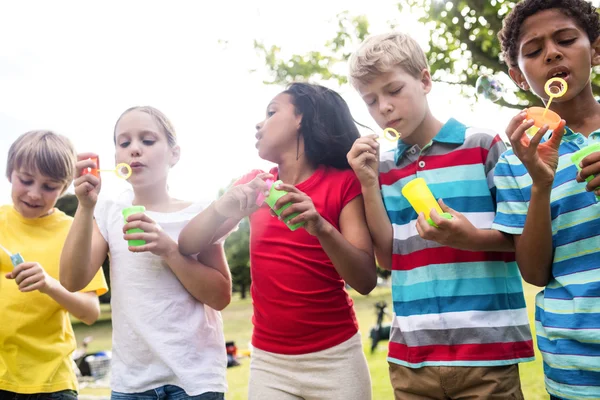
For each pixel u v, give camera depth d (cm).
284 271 212
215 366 220
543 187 167
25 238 264
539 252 176
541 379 477
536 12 182
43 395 244
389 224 212
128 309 219
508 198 191
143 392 211
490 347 191
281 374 211
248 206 195
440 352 194
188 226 217
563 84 165
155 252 209
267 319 215
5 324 245
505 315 196
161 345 213
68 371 255
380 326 806
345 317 213
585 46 178
